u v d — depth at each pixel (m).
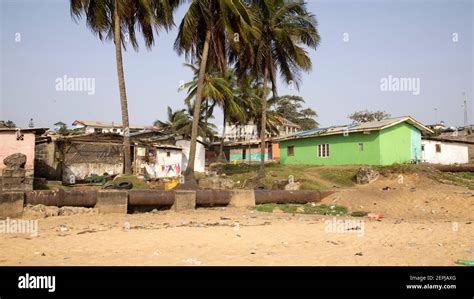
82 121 66.75
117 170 32.44
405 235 10.52
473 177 26.86
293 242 9.34
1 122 29.59
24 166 19.83
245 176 27.83
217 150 58.97
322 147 34.62
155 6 22.48
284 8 25.19
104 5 21.83
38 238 9.47
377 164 29.38
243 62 26.12
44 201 13.59
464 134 51.97
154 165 34.94
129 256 7.60
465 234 10.72
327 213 15.87
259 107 47.03
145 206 15.46
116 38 21.67
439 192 18.38
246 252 8.09
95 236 9.83
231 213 15.52
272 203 17.84
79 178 30.34
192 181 19.45
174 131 49.34
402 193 18.48
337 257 7.71
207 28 21.75
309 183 23.11
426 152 35.75
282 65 26.75
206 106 45.16
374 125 30.44
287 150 39.09
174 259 7.38
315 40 26.08
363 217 14.86
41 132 22.25
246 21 21.55
